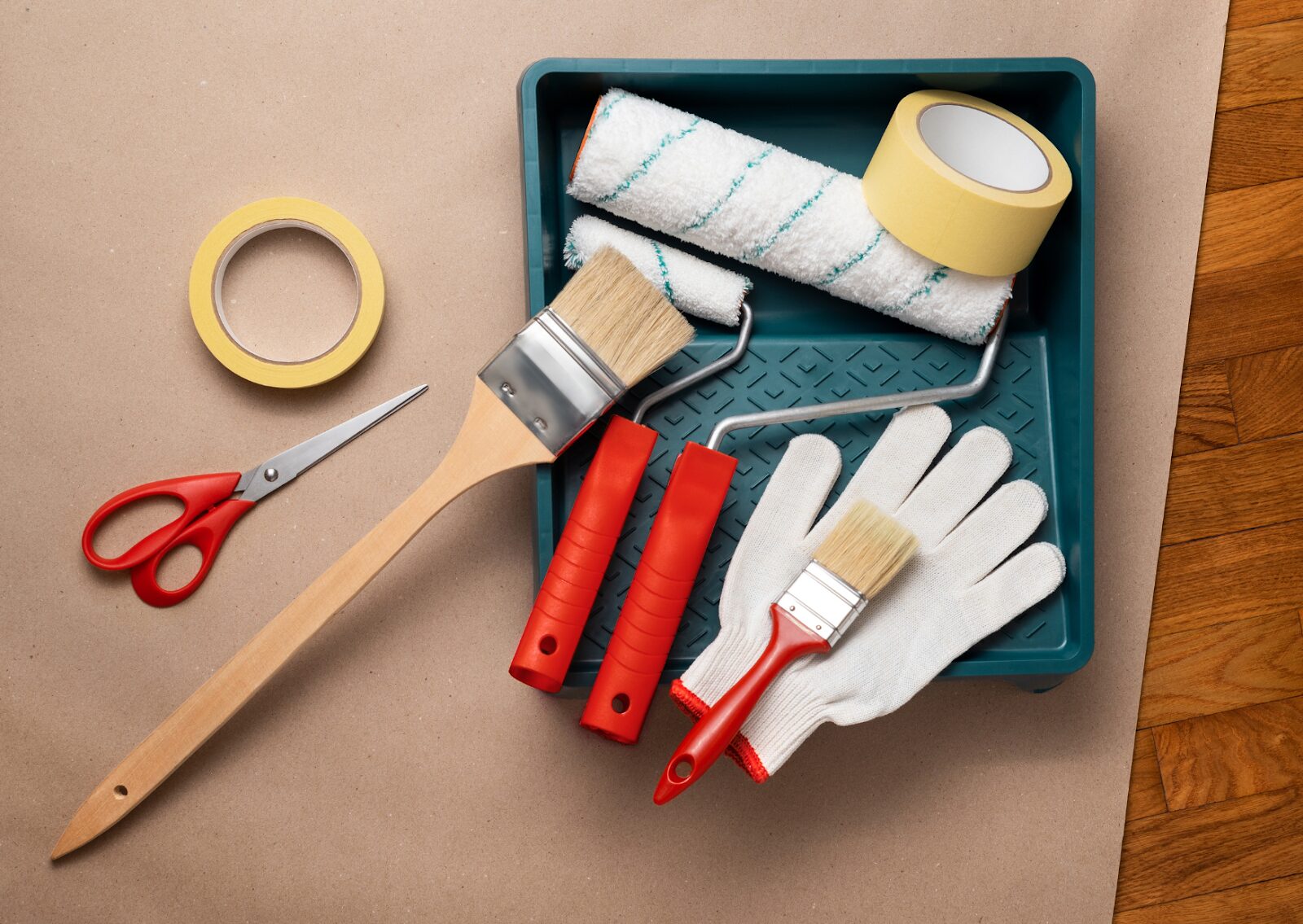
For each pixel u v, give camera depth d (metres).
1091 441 0.80
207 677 0.84
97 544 0.84
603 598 0.80
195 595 0.84
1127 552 0.91
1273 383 0.92
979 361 0.84
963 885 0.90
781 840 0.89
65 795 0.84
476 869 0.86
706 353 0.82
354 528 0.85
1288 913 0.92
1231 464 0.92
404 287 0.86
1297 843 0.92
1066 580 0.82
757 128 0.84
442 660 0.86
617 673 0.72
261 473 0.83
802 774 0.89
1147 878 0.92
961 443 0.81
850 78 0.79
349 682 0.86
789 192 0.76
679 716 0.88
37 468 0.84
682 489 0.73
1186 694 0.92
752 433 0.81
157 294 0.85
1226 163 0.91
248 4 0.85
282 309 0.85
